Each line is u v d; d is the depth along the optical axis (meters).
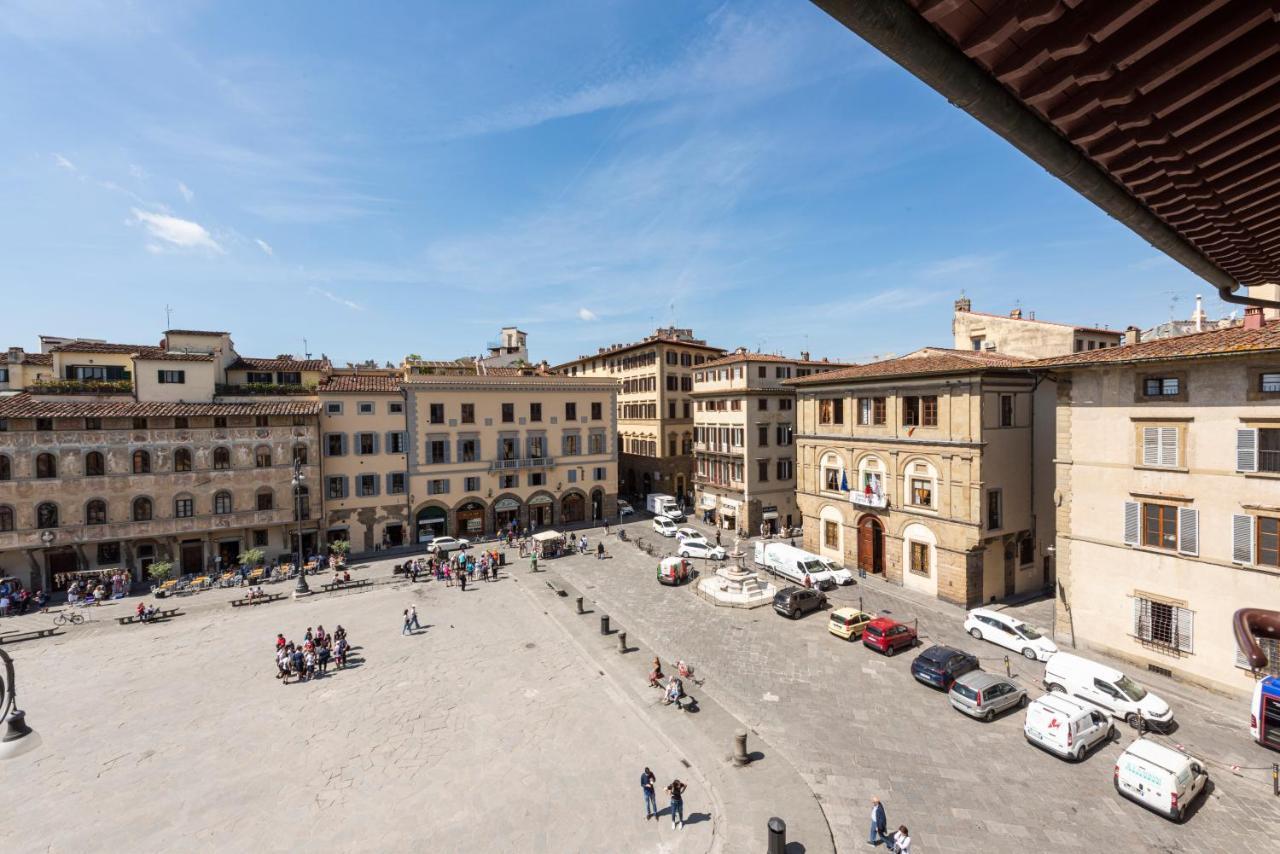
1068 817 17.84
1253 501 22.72
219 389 53.25
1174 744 21.03
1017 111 3.25
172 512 44.62
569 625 34.62
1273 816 17.69
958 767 20.34
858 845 17.00
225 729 24.05
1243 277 5.82
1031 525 36.88
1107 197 4.11
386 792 20.09
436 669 29.34
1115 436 26.72
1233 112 3.15
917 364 38.72
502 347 92.56
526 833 18.09
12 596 38.25
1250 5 2.41
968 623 31.34
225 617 37.31
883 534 40.09
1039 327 44.66
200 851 17.67
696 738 22.50
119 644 33.03
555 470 60.75
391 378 58.84
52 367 57.69
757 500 55.31
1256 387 22.61
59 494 41.59
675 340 68.69
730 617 35.16
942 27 2.57
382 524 53.53
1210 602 23.91
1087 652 27.83
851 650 30.00
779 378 57.38
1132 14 2.47
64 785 20.67
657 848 17.33
